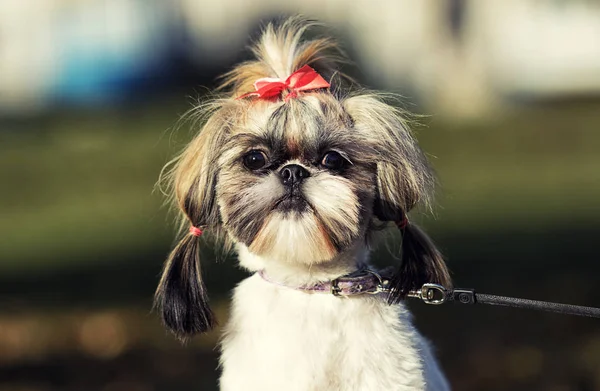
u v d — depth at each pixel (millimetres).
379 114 4262
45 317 9031
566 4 26516
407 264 4262
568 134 20656
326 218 4004
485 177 16266
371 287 4195
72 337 8430
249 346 4152
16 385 7359
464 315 8453
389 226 4363
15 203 16156
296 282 4199
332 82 4445
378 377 4031
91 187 16969
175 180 4496
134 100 25953
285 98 4148
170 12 26328
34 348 8242
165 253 11320
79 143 21422
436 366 4613
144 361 7766
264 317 4168
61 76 26828
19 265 11336
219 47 25641
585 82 26625
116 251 11711
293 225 3998
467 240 11211
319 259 4074
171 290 4391
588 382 6945
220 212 4297
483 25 25203
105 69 26672
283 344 4082
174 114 23344
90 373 7539
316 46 4543
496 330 8016
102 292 9758
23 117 25203
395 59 24109
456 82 24031
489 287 9055
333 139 4082
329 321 4109
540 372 7152
